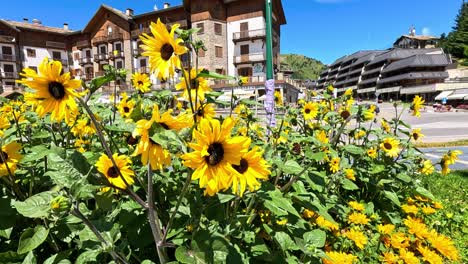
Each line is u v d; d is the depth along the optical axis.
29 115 3.07
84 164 1.52
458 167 8.33
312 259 2.23
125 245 1.81
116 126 2.29
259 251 2.11
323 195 3.00
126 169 1.88
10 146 2.02
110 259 1.97
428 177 6.32
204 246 1.62
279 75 38.06
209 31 38.59
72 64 51.31
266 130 4.44
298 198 2.50
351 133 4.50
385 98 87.06
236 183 1.45
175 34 1.91
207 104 2.27
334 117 4.39
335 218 3.54
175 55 1.73
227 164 1.41
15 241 2.06
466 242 3.48
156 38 1.74
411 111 4.45
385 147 4.16
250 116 3.65
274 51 42.16
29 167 2.26
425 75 77.00
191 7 38.97
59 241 2.15
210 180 1.38
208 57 38.66
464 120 26.55
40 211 1.36
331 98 4.49
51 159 1.48
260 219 2.57
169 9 40.28
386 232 3.07
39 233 1.62
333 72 122.25
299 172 2.47
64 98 1.39
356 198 4.07
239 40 39.62
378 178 4.09
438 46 105.75
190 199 2.03
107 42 45.25
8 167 1.97
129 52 43.88
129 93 3.55
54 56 50.00
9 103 3.76
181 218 2.02
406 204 3.99
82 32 48.09
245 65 39.97
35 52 48.47
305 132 4.20
